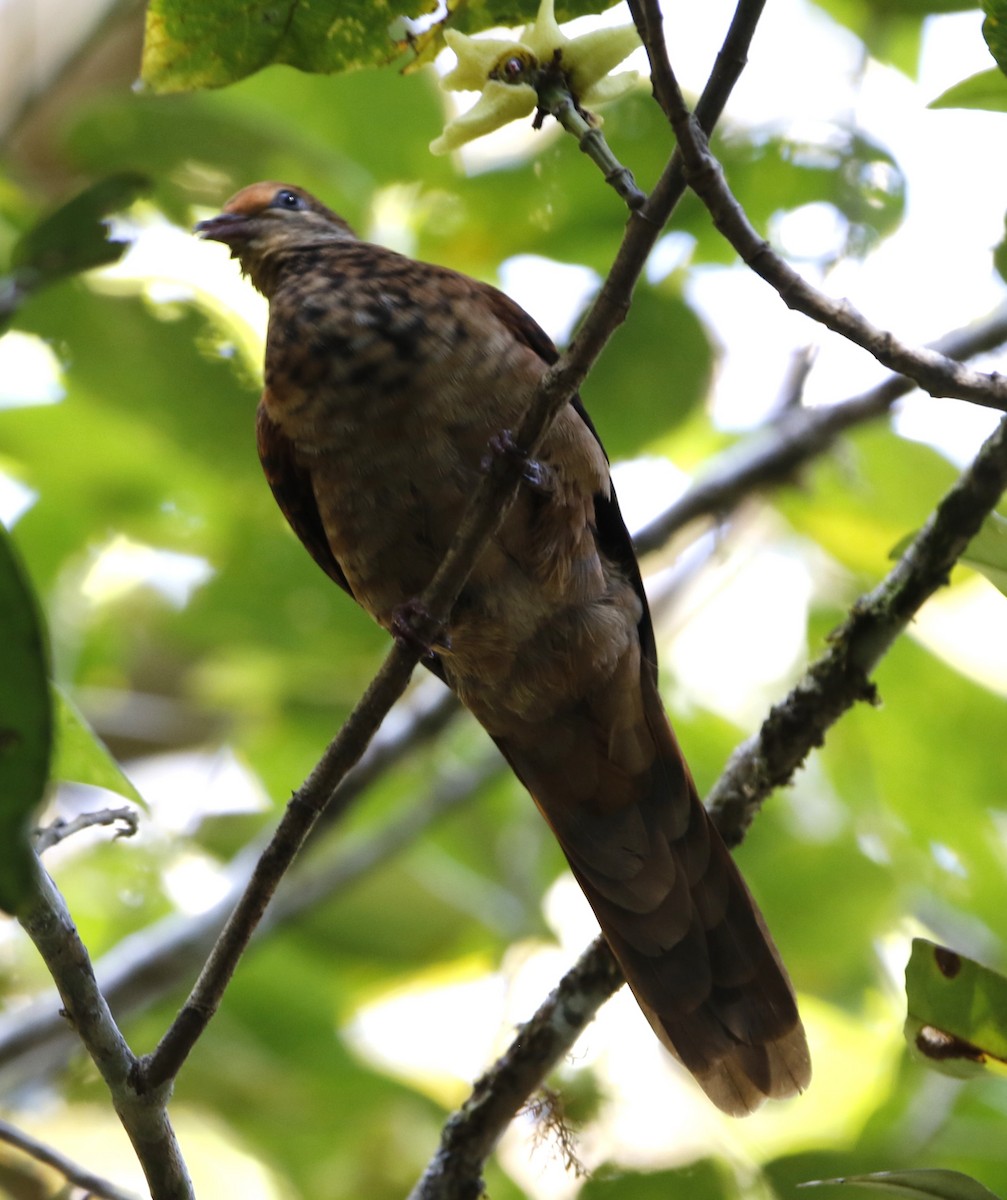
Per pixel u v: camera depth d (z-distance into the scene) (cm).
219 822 1287
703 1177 832
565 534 731
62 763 606
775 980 713
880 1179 536
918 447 1150
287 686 1309
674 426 1097
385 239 1121
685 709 1262
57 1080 1134
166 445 1166
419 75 1098
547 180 1068
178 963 1016
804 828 1240
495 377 711
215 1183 1186
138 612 1368
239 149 1070
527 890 1258
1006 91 700
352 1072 1179
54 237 686
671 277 1102
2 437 1234
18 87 1023
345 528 755
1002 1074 582
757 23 465
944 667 1201
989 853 1246
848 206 1041
